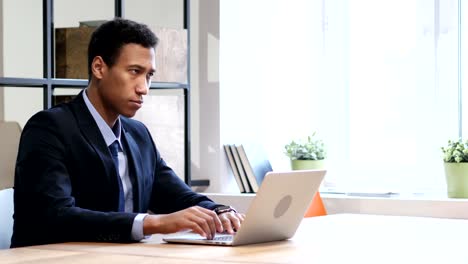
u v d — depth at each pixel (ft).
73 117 9.09
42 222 8.29
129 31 9.14
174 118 14.70
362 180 15.69
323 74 16.20
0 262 6.54
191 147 16.12
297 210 8.17
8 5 15.23
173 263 6.43
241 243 7.73
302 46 16.43
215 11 15.88
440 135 14.94
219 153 15.80
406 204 13.61
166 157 14.58
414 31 15.23
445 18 14.93
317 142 15.81
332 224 9.84
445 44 14.93
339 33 16.03
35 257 6.85
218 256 6.89
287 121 16.58
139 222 7.97
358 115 15.83
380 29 15.60
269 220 7.79
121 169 9.41
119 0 13.82
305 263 6.48
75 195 8.90
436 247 7.56
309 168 15.65
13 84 12.42
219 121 15.83
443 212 13.32
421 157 15.12
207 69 15.97
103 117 9.29
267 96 16.63
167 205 9.99
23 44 15.42
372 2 15.67
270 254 7.05
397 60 15.42
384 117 15.55
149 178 9.73
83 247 7.60
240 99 16.26
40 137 8.78
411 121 15.24
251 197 14.56
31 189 8.53
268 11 16.63
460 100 14.85
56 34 13.20
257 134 16.58
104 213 8.14
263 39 16.60
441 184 14.89
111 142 9.27
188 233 9.06
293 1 16.49
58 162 8.69
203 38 16.02
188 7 14.89
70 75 13.12
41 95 15.69
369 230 9.16
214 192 15.88
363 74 15.79
